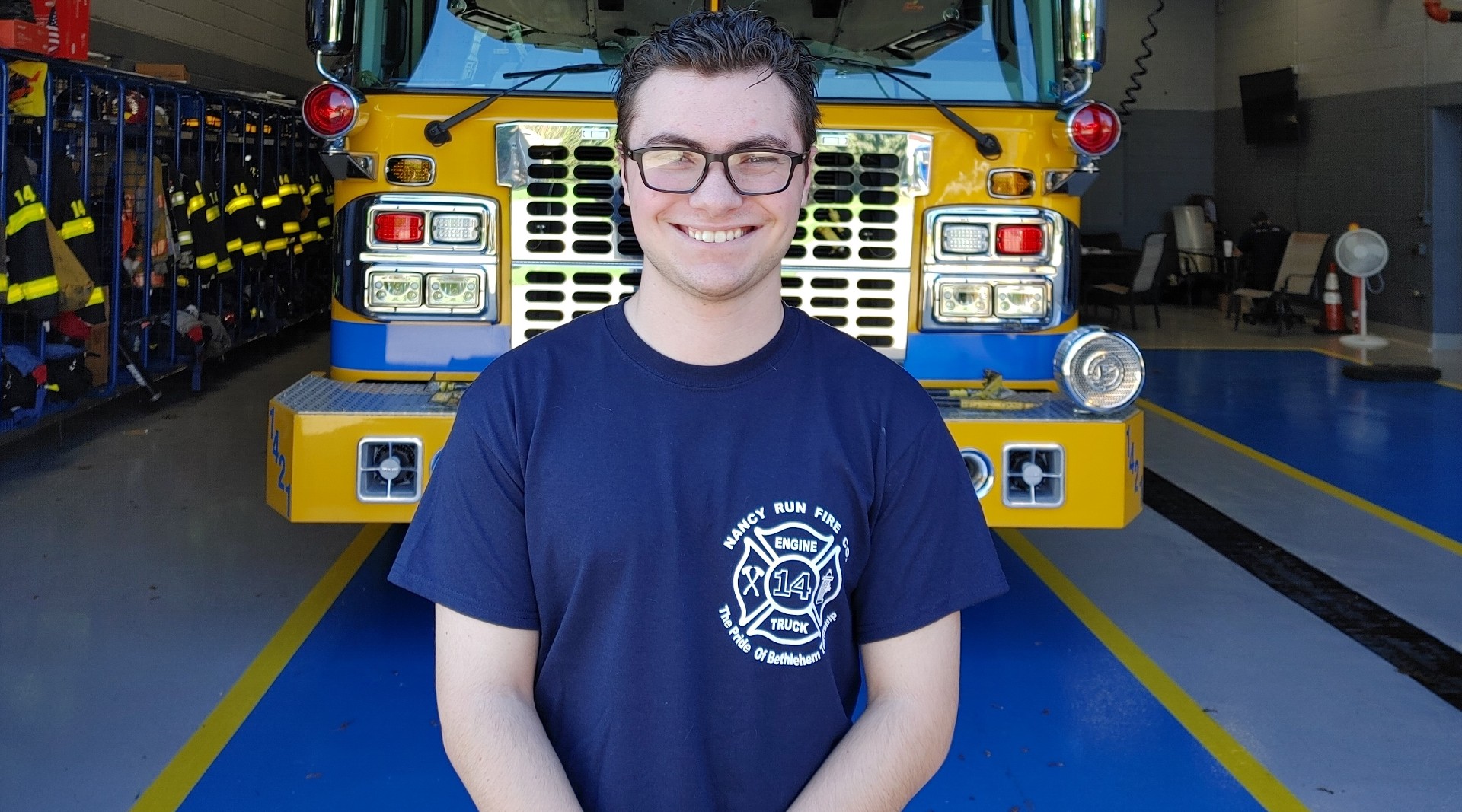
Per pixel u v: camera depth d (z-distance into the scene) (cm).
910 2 384
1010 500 352
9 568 484
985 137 374
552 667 146
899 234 377
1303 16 1352
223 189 859
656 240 143
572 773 146
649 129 141
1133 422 364
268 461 361
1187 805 313
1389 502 623
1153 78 1576
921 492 149
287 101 990
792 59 143
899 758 144
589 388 145
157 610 441
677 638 140
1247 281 1401
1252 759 338
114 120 705
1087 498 353
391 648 411
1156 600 474
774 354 147
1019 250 383
